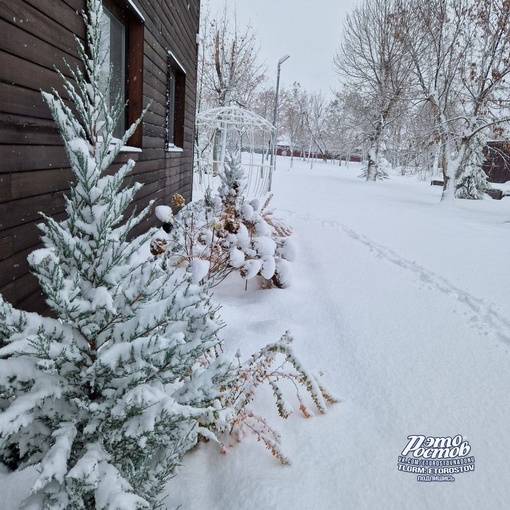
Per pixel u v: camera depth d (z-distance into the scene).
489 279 5.45
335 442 2.21
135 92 4.77
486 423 2.46
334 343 3.39
